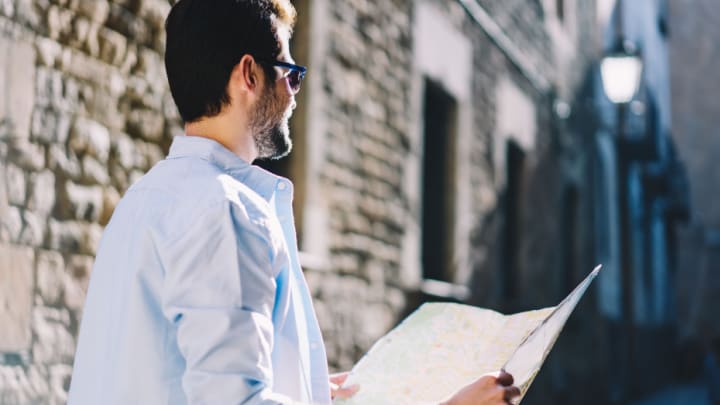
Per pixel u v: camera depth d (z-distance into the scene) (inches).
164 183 56.1
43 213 124.5
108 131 137.9
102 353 55.2
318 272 202.4
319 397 59.6
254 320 51.9
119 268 55.2
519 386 55.4
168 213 54.3
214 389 50.0
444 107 298.5
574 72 455.8
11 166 119.4
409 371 60.7
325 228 206.5
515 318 61.5
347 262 217.0
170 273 52.5
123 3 142.3
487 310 63.6
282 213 60.7
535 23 389.1
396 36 248.8
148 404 52.9
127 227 55.6
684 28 991.0
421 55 264.5
